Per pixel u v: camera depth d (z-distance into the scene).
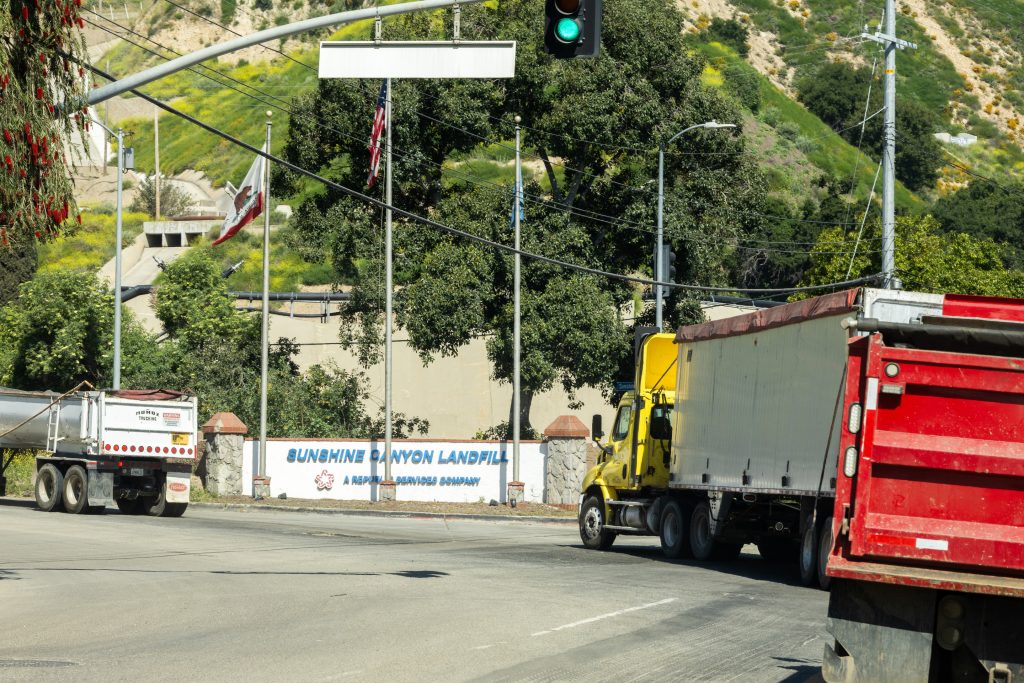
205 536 28.80
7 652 12.38
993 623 9.66
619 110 49.84
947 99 156.62
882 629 9.79
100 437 35.22
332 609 15.89
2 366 58.88
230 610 15.77
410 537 30.78
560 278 47.62
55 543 26.03
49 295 58.16
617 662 12.02
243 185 44.41
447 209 50.00
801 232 89.56
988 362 10.12
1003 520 10.09
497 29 50.75
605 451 29.66
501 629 14.18
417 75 19.80
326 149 52.22
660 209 44.28
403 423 56.50
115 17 185.00
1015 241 100.19
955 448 10.11
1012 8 186.38
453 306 47.62
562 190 54.62
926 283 53.69
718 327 24.45
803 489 20.02
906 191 126.31
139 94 19.52
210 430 47.59
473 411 59.28
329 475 47.41
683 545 25.91
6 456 49.53
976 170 139.62
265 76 156.88
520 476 46.62
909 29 172.25
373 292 49.94
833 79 138.75
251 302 63.06
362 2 171.12
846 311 18.31
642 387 28.67
